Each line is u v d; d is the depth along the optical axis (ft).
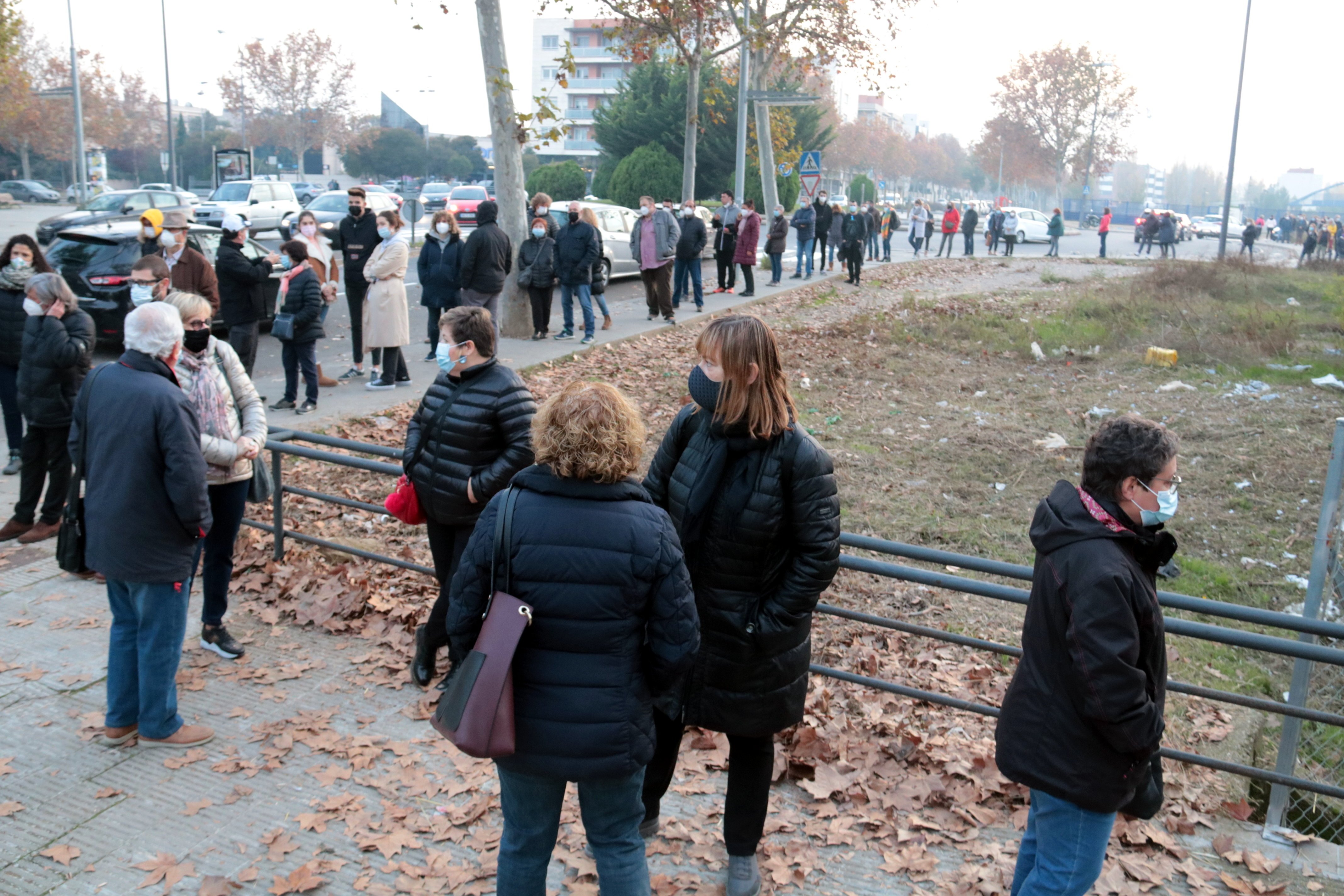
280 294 42.47
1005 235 113.19
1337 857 12.20
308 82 260.62
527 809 9.18
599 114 180.96
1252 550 25.35
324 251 36.22
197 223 45.16
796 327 53.72
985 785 13.53
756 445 9.95
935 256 114.52
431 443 14.66
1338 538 19.10
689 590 8.87
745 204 62.34
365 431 30.83
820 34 98.89
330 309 56.44
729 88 158.20
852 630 20.03
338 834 12.30
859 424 35.47
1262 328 50.57
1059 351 49.57
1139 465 8.14
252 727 14.71
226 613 18.21
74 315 21.29
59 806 12.69
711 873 11.64
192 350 15.60
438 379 14.97
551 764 8.59
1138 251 142.00
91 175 205.36
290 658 16.99
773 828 12.54
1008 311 62.80
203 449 14.93
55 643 17.34
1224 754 15.99
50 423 21.31
